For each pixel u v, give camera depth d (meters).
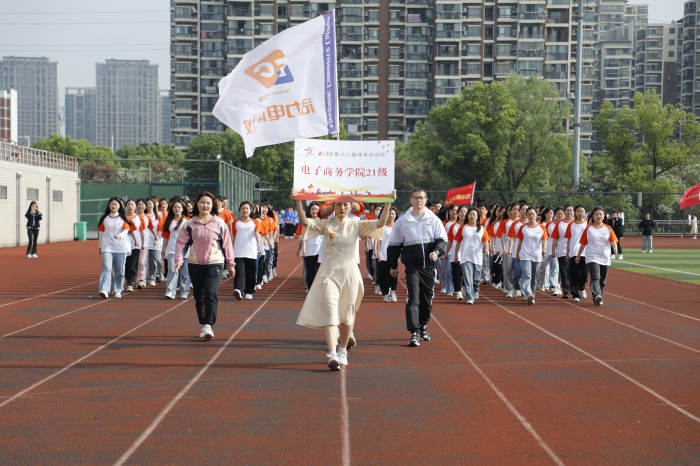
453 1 108.44
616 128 67.06
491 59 108.81
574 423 7.21
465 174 70.50
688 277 26.66
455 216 18.03
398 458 6.15
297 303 17.16
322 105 14.71
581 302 18.12
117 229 17.47
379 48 110.88
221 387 8.62
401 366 9.91
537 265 17.36
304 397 8.16
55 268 27.53
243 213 17.73
